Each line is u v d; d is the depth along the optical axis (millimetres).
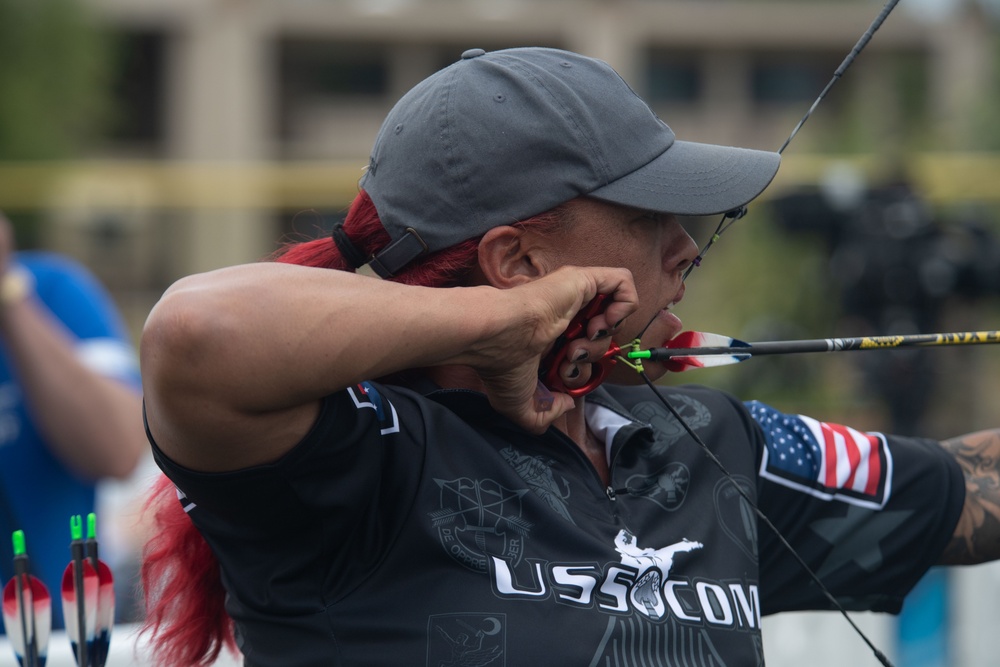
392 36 50219
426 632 4746
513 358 4684
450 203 4953
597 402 5711
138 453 9008
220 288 4352
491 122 4906
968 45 47375
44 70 39375
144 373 4379
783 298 25312
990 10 45625
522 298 4645
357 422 4707
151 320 4316
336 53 51125
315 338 4316
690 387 6090
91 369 8609
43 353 8305
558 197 4910
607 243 5039
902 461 6082
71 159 38906
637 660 4848
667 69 54656
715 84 54500
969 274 18844
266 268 4504
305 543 4805
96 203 27094
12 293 8211
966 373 22125
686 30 52594
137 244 27312
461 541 4863
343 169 26281
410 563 4840
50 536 8477
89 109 41188
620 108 5055
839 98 50531
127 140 47156
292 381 4312
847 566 5973
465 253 5012
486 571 4832
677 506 5398
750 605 5328
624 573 4977
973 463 6297
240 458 4492
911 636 10922
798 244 25188
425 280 5102
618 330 5211
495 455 5066
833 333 24062
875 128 32094
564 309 4742
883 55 51250
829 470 5957
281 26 48375
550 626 4770
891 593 6086
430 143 4961
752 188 5109
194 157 47281
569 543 4977
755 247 25969
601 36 50688
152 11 46531
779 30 52438
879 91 48500
